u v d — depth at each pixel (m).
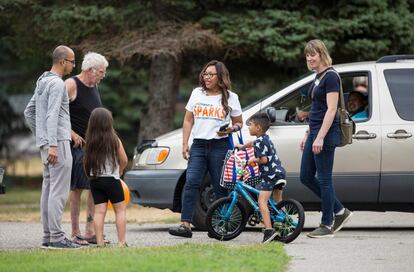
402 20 28.55
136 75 34.44
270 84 32.50
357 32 28.11
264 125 16.27
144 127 31.25
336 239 17.17
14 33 32.72
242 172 16.66
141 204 19.64
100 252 14.24
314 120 16.89
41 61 32.78
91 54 16.98
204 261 12.96
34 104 16.58
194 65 32.06
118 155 15.59
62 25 28.22
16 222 22.92
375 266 13.46
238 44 27.62
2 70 47.56
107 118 15.52
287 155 18.84
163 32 27.86
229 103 16.98
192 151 17.08
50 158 15.83
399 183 18.77
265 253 14.17
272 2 28.59
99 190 15.68
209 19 28.23
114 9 27.83
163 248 14.81
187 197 16.98
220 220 16.92
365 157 18.80
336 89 16.61
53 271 12.24
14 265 12.84
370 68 19.31
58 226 16.08
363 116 19.06
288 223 16.41
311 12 28.64
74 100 16.89
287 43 27.27
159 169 19.44
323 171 16.86
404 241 16.86
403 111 18.97
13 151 54.56
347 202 18.94
